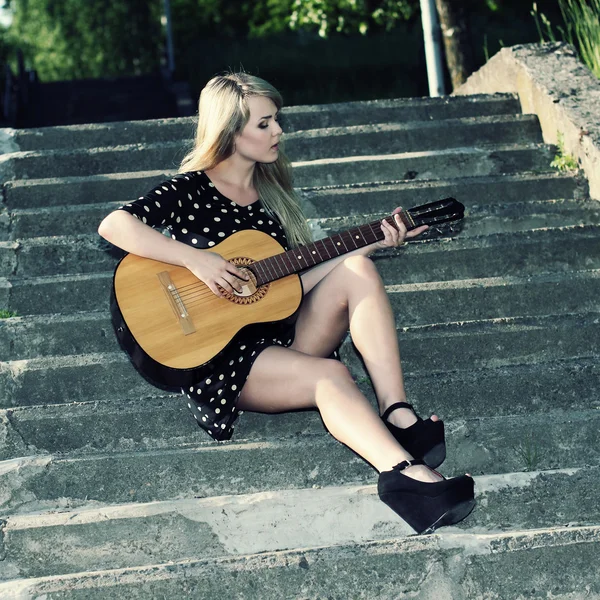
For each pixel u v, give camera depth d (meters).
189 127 5.21
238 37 19.19
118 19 26.81
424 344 3.56
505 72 5.71
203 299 2.93
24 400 3.43
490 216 4.37
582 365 3.40
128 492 3.02
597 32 6.28
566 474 2.97
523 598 2.71
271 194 3.20
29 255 4.15
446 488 2.50
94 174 4.88
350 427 2.66
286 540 2.87
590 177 4.62
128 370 3.46
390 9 10.11
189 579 2.62
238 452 3.04
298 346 3.03
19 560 2.81
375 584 2.67
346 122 5.36
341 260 3.09
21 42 28.03
